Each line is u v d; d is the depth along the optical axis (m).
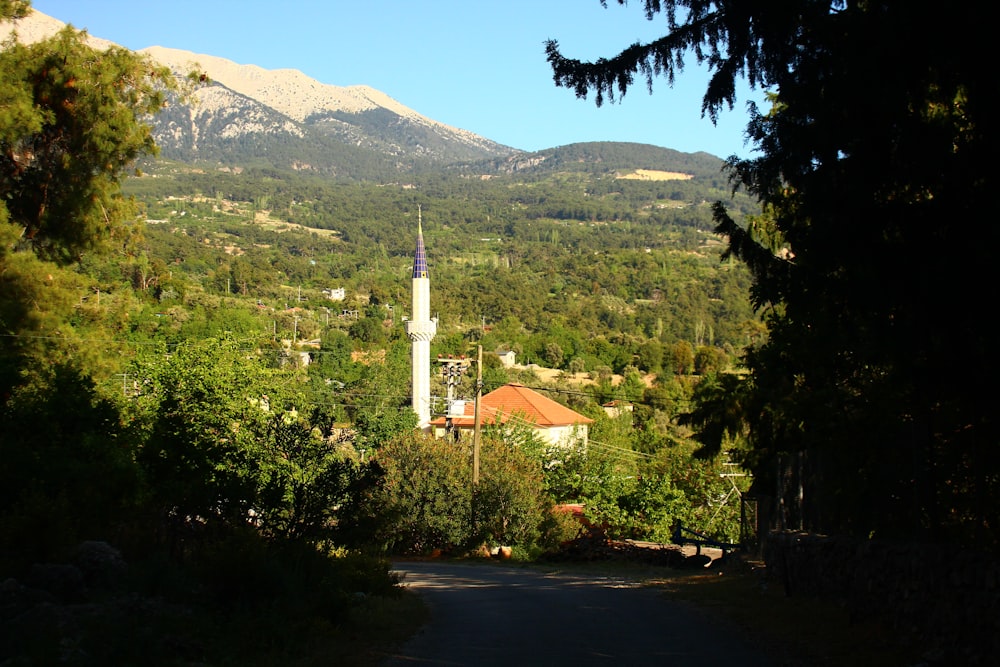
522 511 33.41
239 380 29.08
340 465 13.34
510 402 60.62
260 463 15.19
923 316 8.15
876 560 10.31
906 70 8.05
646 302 170.00
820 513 13.73
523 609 13.62
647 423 61.59
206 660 7.78
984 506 8.91
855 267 8.88
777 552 14.98
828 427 15.30
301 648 8.86
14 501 11.68
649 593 16.30
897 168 8.34
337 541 13.38
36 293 20.95
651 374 112.06
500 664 8.62
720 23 10.03
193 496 12.95
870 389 13.85
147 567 10.24
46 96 22.12
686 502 42.66
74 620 7.93
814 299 10.68
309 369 71.50
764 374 20.61
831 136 8.81
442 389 72.62
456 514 33.41
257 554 10.41
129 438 14.61
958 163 7.91
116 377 26.30
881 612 10.03
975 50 7.52
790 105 9.61
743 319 147.88
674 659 8.88
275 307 122.44
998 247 7.33
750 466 23.36
